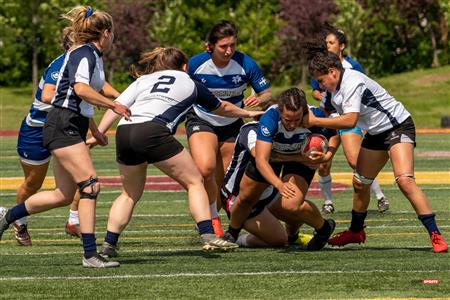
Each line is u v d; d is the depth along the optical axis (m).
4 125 109.81
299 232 27.00
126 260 22.22
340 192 41.16
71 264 21.70
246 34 160.38
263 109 27.22
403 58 166.75
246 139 24.23
